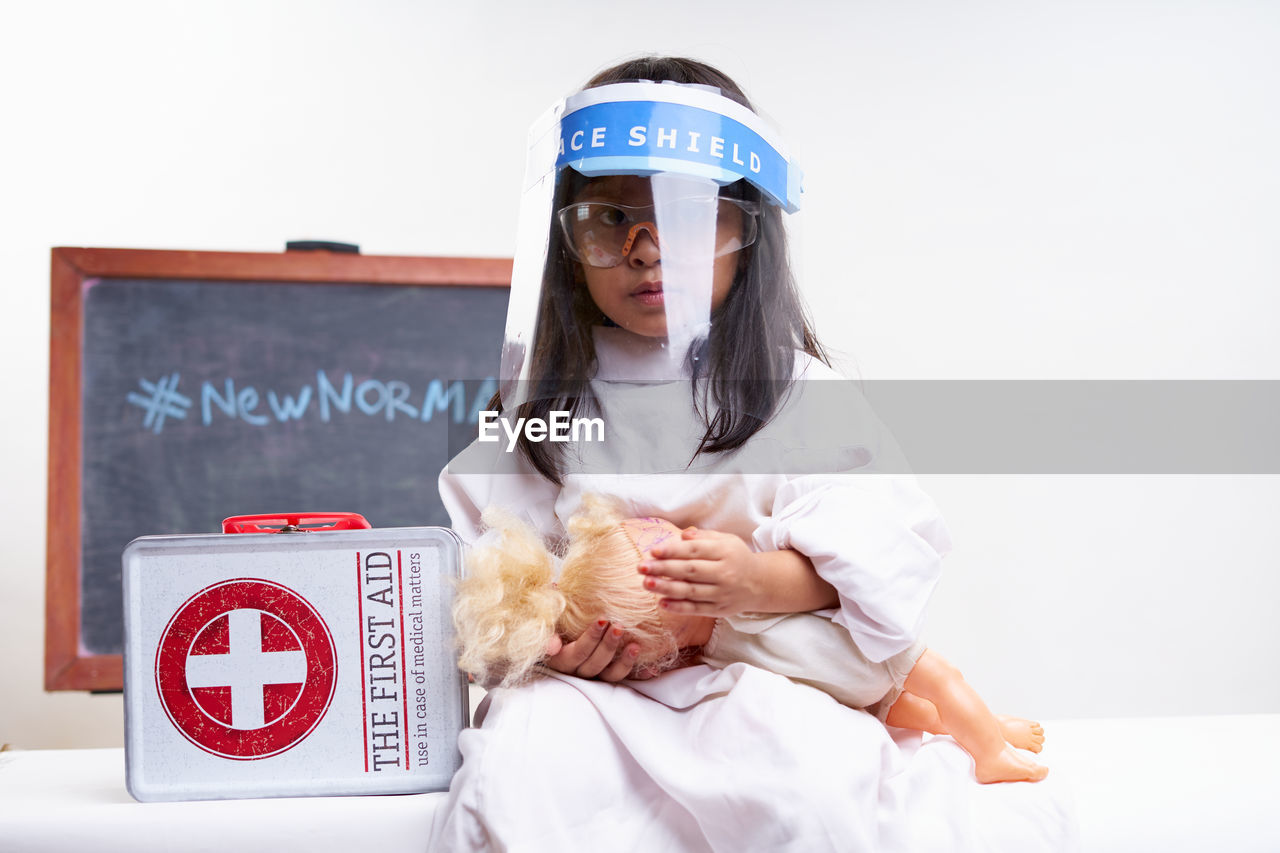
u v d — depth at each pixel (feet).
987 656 5.05
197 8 5.07
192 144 5.07
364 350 5.17
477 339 5.23
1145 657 5.08
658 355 2.72
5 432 4.91
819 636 2.32
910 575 2.32
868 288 5.10
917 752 2.34
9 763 2.83
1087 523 5.10
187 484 5.00
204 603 2.34
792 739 2.04
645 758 2.07
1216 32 5.24
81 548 4.90
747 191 2.63
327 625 2.35
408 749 2.32
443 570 2.37
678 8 5.16
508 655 2.28
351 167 5.14
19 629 4.84
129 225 5.03
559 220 2.69
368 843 2.14
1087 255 5.16
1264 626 5.10
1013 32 5.21
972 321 5.13
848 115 5.14
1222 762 2.60
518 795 2.02
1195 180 5.20
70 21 5.03
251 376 5.10
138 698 2.31
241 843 2.12
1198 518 5.12
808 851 1.90
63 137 5.01
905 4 5.18
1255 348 5.17
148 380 5.01
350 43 5.14
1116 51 5.22
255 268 5.04
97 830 2.11
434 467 5.16
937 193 5.15
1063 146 5.19
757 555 2.27
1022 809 2.19
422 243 5.16
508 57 5.17
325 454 5.10
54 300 4.93
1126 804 2.29
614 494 2.63
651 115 2.53
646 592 2.31
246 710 2.32
